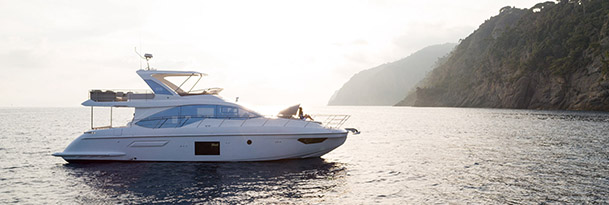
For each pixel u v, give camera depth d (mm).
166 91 18797
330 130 18594
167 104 18297
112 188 13898
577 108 121812
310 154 18859
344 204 12047
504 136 35719
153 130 17781
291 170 17000
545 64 141375
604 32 124562
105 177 15508
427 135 38219
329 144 18844
